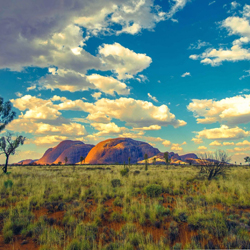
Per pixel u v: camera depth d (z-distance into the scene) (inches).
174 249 186.5
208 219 251.8
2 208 321.7
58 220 277.1
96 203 372.5
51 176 819.4
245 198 370.9
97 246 200.4
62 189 472.7
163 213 297.7
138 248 192.4
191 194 432.1
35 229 235.9
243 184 499.5
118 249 185.9
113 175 816.3
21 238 224.7
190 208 312.0
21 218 265.9
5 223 250.4
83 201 382.6
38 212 317.7
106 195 430.9
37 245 207.9
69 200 395.2
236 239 199.3
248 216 273.9
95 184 585.6
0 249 197.9
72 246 191.6
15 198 386.3
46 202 364.8
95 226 246.2
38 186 502.3
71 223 255.8
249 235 214.4
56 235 219.3
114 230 239.8
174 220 272.8
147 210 297.3
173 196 432.8
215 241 204.4
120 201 363.3
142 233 224.8
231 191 437.1
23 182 581.0
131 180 629.9
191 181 630.5
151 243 197.6
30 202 353.7
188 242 198.5
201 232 223.3
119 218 280.2
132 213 292.0
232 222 242.1
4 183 509.7
